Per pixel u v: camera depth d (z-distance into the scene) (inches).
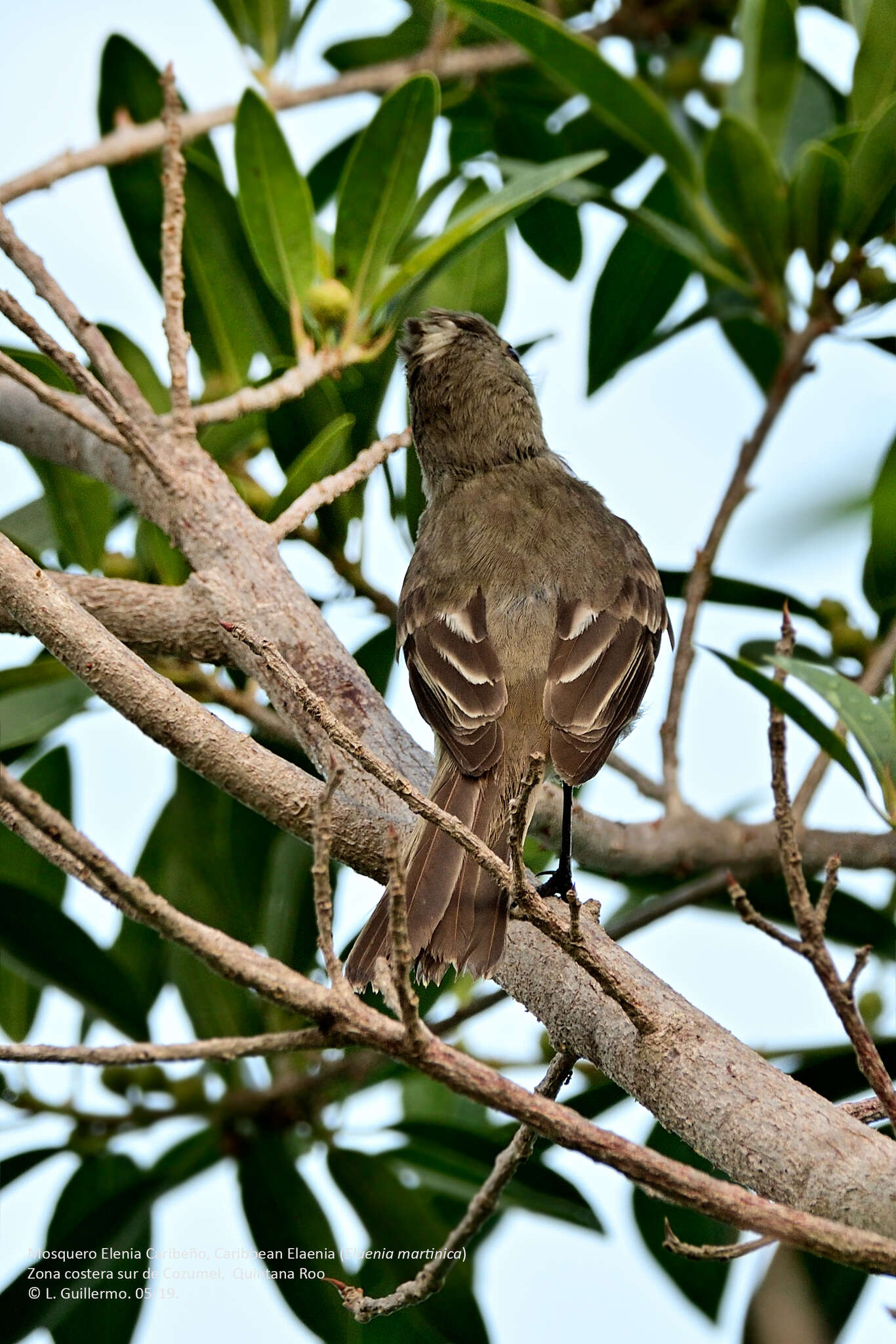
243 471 389.4
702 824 384.8
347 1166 396.5
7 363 294.5
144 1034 394.6
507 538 364.5
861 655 421.4
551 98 488.4
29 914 388.2
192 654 336.2
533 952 257.4
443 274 438.0
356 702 308.3
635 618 351.3
